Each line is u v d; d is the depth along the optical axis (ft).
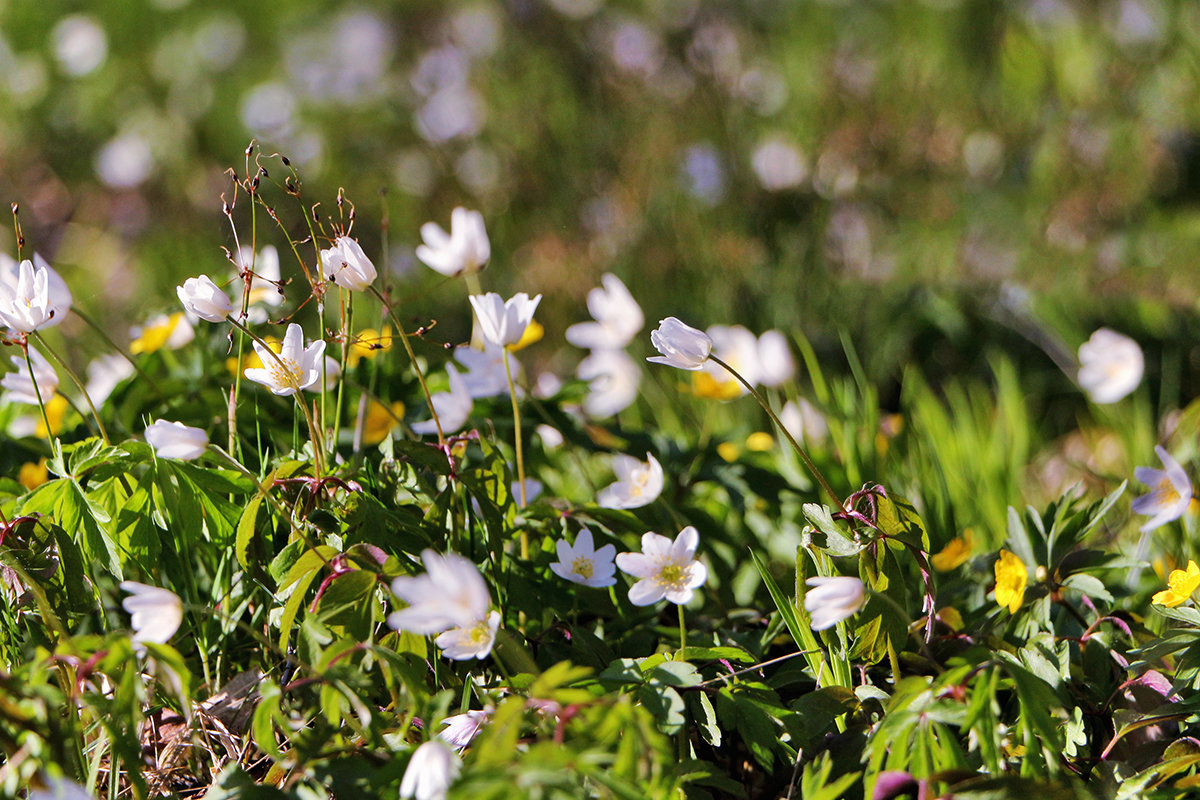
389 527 8.13
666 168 16.70
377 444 8.61
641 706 7.94
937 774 7.80
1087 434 11.94
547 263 16.29
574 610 8.32
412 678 7.90
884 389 13.73
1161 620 8.42
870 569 8.02
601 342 9.10
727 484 8.74
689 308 15.12
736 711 8.00
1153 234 14.88
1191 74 15.30
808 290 14.89
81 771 7.93
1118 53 16.08
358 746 7.93
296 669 8.13
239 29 21.71
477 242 8.46
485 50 19.44
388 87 20.33
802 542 8.06
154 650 7.82
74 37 21.42
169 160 20.54
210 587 8.35
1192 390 12.97
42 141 21.07
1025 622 8.25
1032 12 16.98
